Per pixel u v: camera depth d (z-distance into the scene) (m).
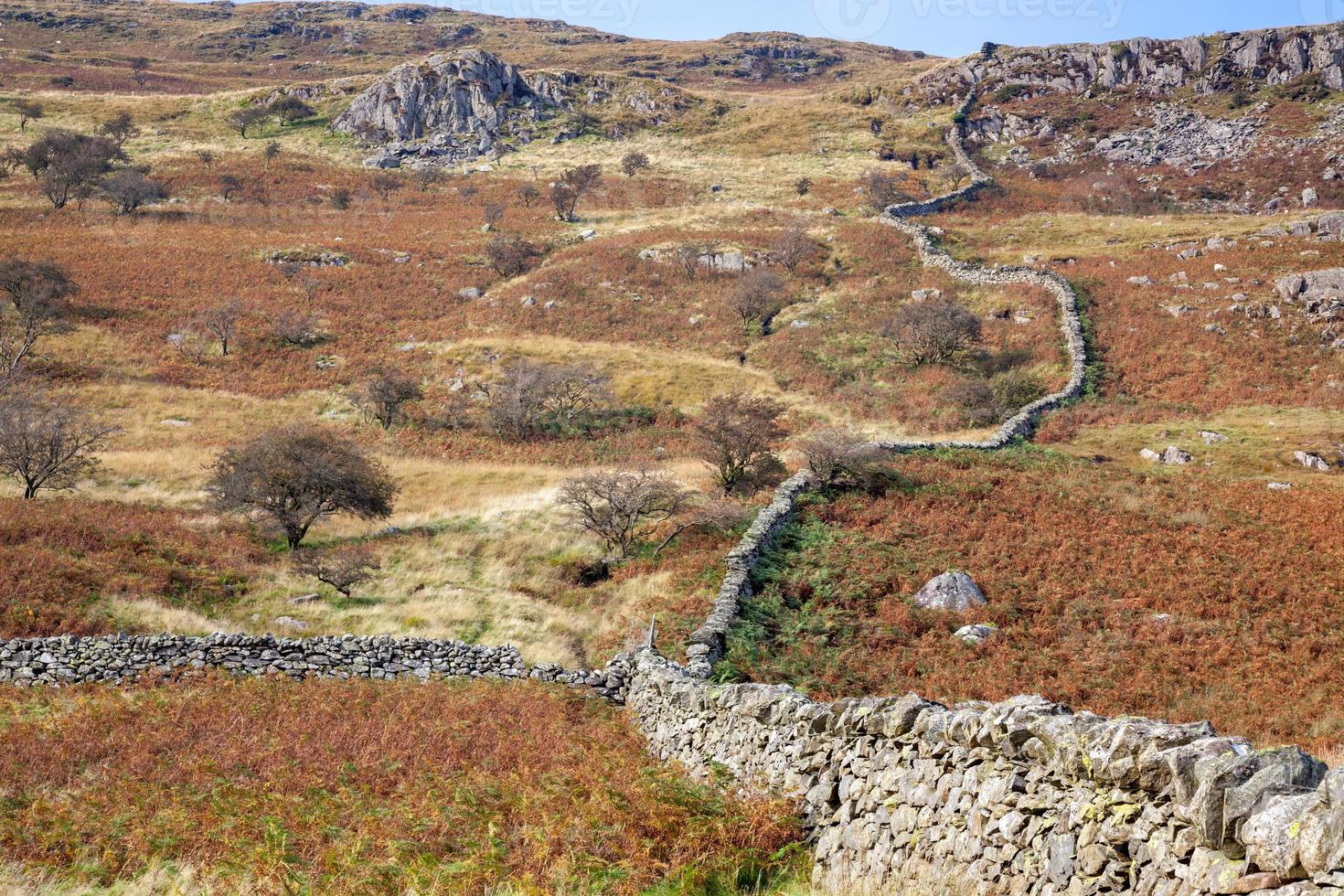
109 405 43.00
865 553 24.12
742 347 55.62
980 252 65.81
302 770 10.98
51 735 12.09
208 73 175.88
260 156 102.12
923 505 27.70
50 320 50.22
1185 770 4.61
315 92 129.88
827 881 7.32
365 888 6.98
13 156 87.62
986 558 23.62
